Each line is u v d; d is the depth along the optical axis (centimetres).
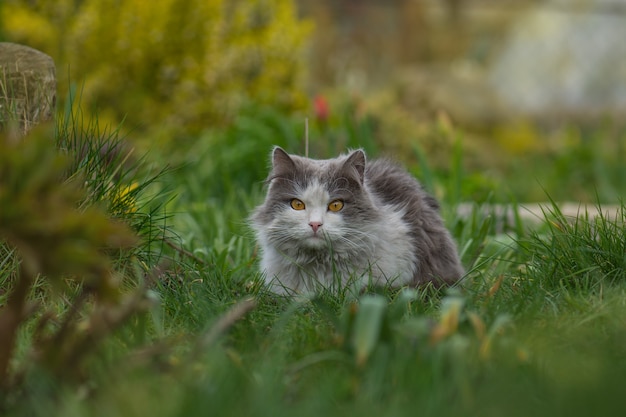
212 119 1306
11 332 349
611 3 2370
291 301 545
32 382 356
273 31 1400
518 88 2309
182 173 1102
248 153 1145
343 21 2342
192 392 344
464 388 351
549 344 432
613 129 2066
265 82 1375
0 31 1243
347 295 571
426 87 2047
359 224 623
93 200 582
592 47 2356
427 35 2412
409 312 501
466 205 1021
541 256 601
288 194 635
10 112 595
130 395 340
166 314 509
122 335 413
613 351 424
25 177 325
